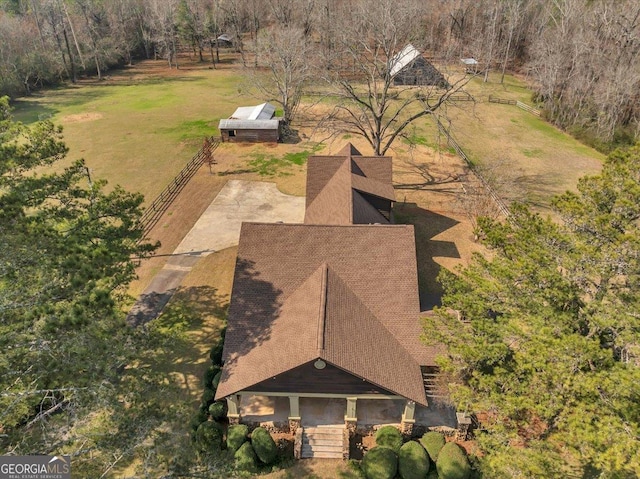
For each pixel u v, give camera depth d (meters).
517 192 41.53
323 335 18.77
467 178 46.03
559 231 17.91
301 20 88.12
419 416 21.00
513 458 14.19
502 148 55.03
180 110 68.50
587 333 16.36
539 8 93.12
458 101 65.06
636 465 11.70
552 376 14.41
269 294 22.23
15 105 69.94
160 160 50.41
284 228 23.53
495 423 16.53
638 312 14.27
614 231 15.90
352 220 28.11
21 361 13.60
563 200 18.78
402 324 21.69
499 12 85.69
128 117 65.19
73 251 15.84
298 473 19.28
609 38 63.38
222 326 26.75
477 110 69.44
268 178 46.16
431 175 47.06
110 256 16.81
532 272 16.41
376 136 43.78
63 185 20.73
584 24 68.62
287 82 58.50
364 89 70.50
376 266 22.83
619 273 15.44
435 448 19.41
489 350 16.11
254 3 96.25
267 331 20.98
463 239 35.59
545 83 65.69
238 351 20.81
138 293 29.45
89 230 20.62
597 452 12.98
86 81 87.00
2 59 73.00
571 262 16.09
